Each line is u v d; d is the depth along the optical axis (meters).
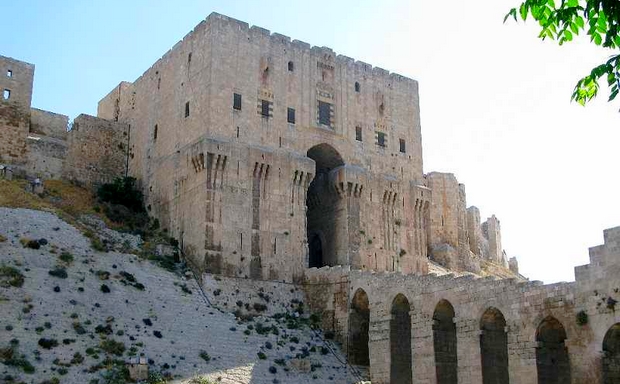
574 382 52.47
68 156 99.19
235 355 68.12
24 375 54.62
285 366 69.00
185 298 75.38
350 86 99.19
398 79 104.50
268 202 86.62
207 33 90.56
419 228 99.62
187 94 92.19
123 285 72.31
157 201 94.00
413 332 66.31
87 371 57.44
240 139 87.56
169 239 88.06
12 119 95.12
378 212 95.50
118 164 103.88
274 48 93.81
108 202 95.62
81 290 68.00
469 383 59.97
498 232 147.75
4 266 66.88
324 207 96.12
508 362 57.12
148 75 103.94
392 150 100.69
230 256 82.25
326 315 79.38
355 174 93.81
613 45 17.05
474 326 60.34
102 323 65.00
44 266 69.50
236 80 89.50
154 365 61.69
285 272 84.81
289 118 92.31
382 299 71.06
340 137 95.94
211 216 82.50
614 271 51.16
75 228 79.12
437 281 64.69
